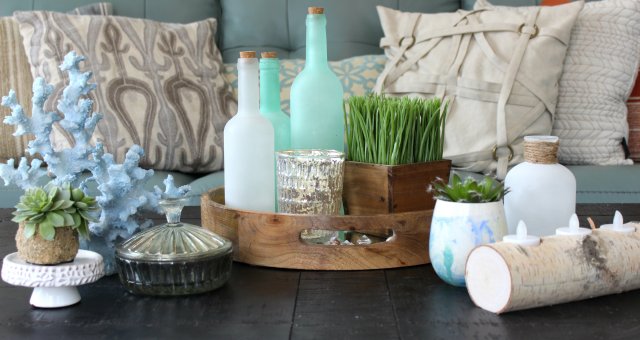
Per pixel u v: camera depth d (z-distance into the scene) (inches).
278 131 43.8
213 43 84.5
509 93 72.4
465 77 73.9
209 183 69.0
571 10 76.6
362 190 40.6
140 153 35.3
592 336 26.6
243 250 37.4
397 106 39.8
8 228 45.1
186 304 30.8
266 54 44.0
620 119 76.8
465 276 30.3
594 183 67.1
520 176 36.7
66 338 26.7
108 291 32.9
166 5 88.0
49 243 29.7
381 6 84.0
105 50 75.0
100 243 35.2
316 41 42.9
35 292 30.4
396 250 36.1
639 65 79.6
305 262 36.1
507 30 75.6
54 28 74.7
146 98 74.2
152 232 33.0
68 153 34.9
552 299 29.3
